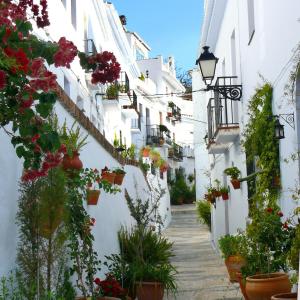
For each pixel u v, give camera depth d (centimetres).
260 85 937
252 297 736
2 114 400
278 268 801
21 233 556
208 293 1080
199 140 3306
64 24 1354
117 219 1261
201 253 1833
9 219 538
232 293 1056
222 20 1514
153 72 4150
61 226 583
